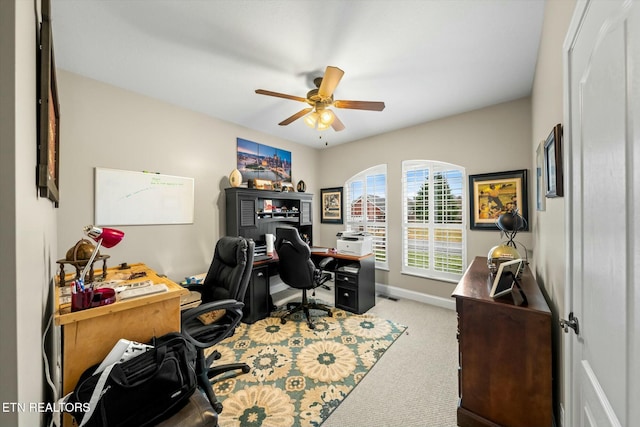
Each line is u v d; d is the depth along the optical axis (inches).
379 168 152.5
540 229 76.5
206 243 118.5
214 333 65.0
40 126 31.6
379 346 89.2
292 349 87.4
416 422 57.7
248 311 108.4
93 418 34.0
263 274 114.3
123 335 45.1
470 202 117.2
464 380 55.8
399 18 60.2
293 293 150.1
